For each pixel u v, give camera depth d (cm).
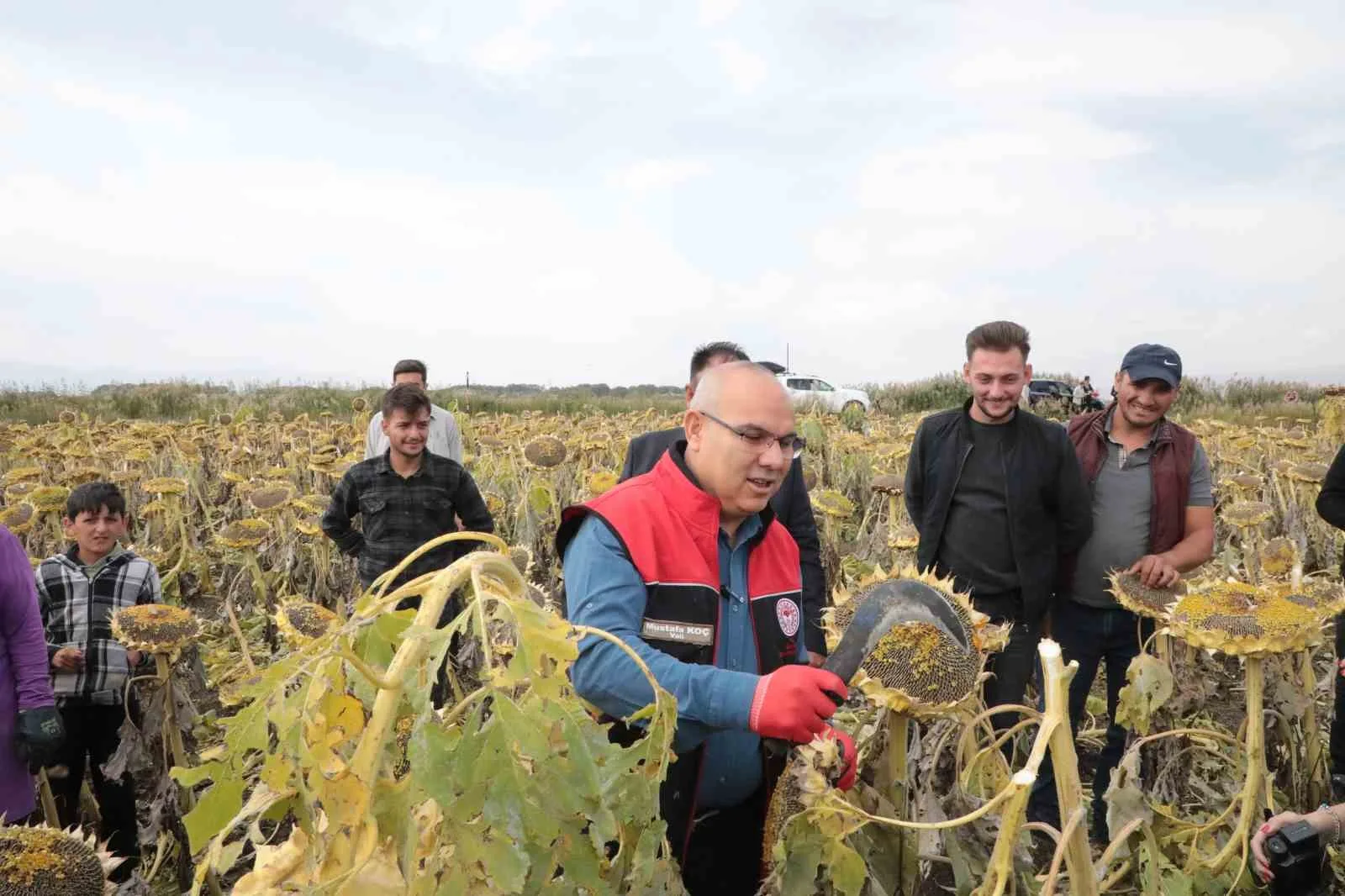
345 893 114
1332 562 818
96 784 425
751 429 219
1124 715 281
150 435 1342
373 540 516
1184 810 336
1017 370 404
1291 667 343
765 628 245
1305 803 351
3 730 346
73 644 413
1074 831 170
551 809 125
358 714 125
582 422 1905
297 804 122
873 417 2159
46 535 824
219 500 1173
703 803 247
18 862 211
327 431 1603
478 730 122
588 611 217
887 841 210
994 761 274
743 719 186
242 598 784
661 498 231
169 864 420
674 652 224
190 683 542
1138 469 423
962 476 420
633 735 222
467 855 119
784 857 189
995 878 173
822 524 798
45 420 2475
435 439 655
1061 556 436
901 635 199
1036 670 460
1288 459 1099
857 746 229
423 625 122
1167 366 411
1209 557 421
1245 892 289
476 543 535
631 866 153
